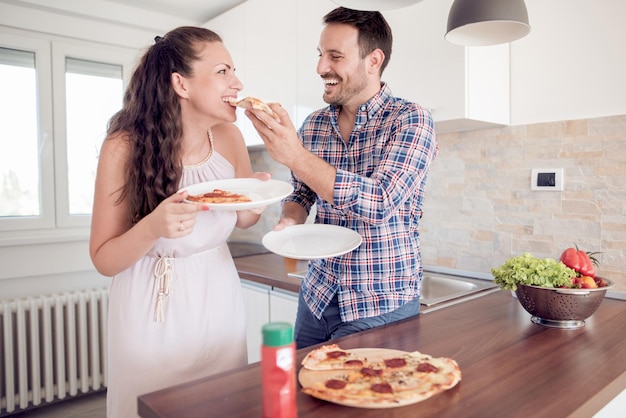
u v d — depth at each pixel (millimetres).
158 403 758
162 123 1091
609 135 1510
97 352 2678
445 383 761
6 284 2564
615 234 1507
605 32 1513
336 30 1184
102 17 2705
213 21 2832
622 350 1026
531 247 1713
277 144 968
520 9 1137
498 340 1093
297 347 1342
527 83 1708
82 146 2830
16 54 2588
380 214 1023
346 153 1259
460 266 1938
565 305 1170
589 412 776
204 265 1177
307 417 707
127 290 1116
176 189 1119
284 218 1303
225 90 1080
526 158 1716
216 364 1187
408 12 1703
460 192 1921
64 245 2699
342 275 1203
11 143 2596
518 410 735
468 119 1583
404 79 1733
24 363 2453
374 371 809
